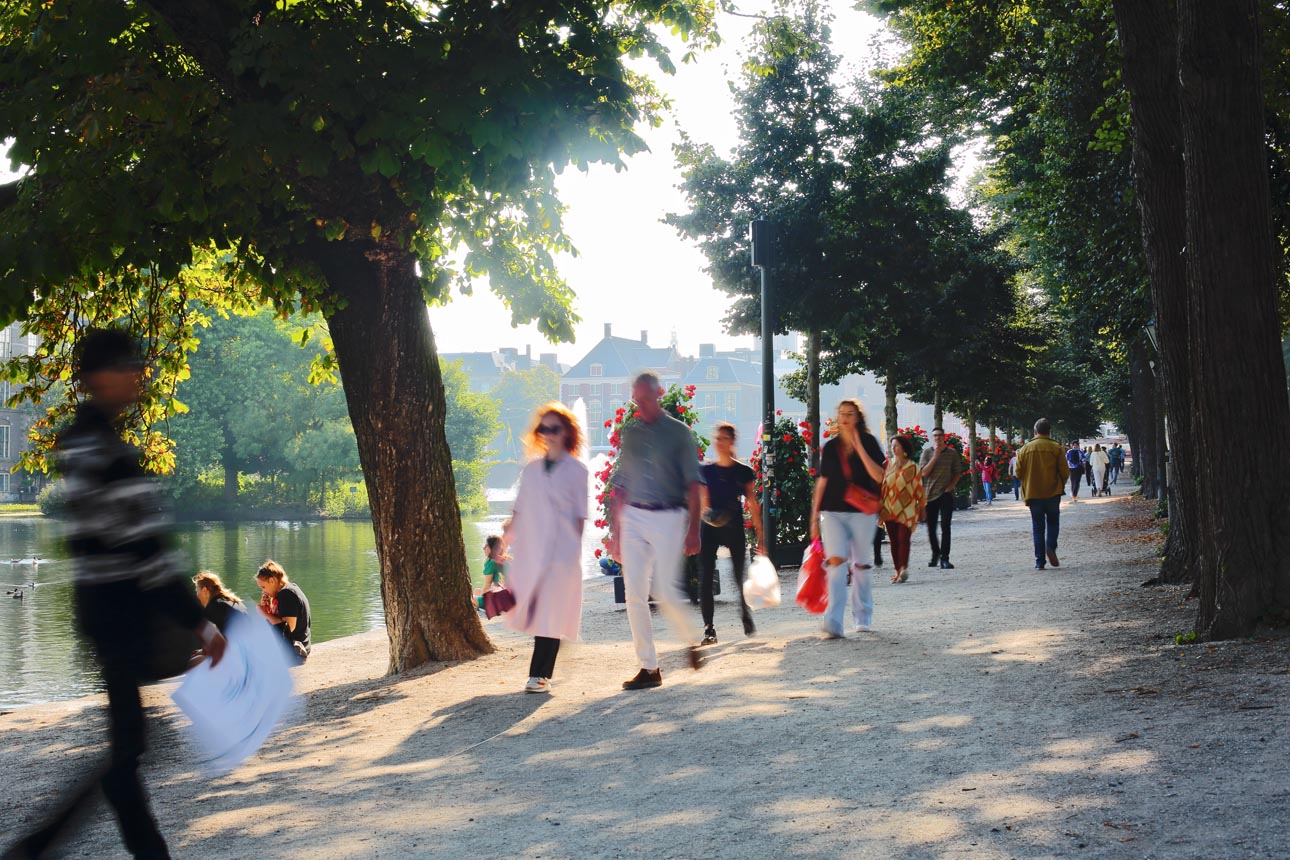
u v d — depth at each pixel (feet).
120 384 14.10
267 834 17.37
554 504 28.53
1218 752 17.29
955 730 20.66
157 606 13.82
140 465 14.12
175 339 45.16
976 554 66.90
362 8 30.35
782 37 52.19
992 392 117.29
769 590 36.58
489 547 56.65
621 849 15.15
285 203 33.22
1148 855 13.08
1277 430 26.99
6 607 89.25
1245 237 26.78
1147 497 126.62
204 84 29.76
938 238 101.24
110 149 29.99
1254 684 21.95
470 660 36.09
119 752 13.93
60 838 14.14
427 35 29.30
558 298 44.52
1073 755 18.03
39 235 29.27
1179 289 41.24
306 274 35.40
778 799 16.99
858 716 22.62
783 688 26.35
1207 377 27.30
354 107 28.55
